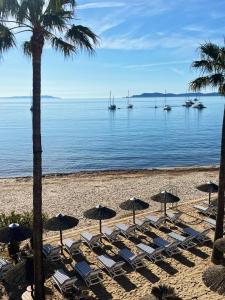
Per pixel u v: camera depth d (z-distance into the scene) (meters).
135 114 176.88
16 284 12.48
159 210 24.78
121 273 15.42
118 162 57.22
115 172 46.56
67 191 34.47
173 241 18.02
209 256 17.08
